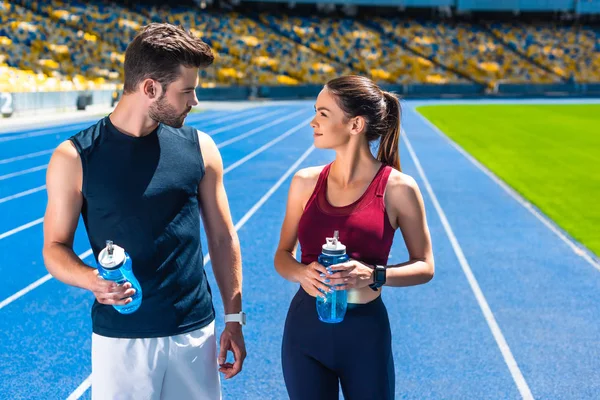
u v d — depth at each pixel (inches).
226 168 488.7
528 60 1873.8
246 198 375.2
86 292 215.5
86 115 856.9
